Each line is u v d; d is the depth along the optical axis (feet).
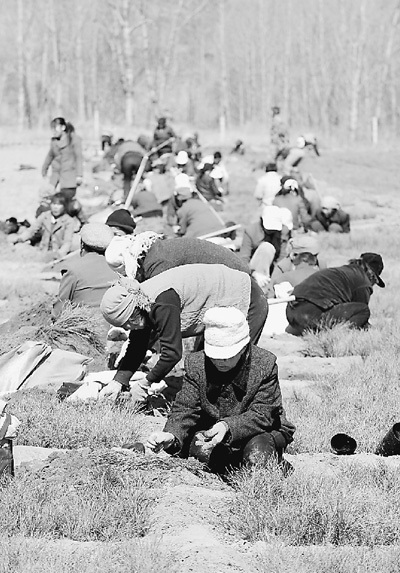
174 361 29.71
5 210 108.68
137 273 30.86
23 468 25.73
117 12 283.38
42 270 69.72
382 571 20.31
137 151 97.60
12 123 379.55
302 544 22.15
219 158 122.93
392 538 22.50
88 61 391.04
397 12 341.41
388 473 26.63
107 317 29.53
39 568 19.71
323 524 22.50
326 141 262.26
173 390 35.24
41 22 361.30
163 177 120.47
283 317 50.42
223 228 65.77
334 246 84.74
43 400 33.12
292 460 28.35
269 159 150.61
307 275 52.90
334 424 33.40
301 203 87.45
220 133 254.68
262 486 23.88
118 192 98.17
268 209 56.08
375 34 341.82
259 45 400.47
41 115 323.57
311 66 363.97
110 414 31.14
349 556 20.81
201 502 24.06
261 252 54.03
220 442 25.44
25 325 42.96
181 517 23.04
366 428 32.96
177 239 31.86
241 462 25.96
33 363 35.99
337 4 357.61
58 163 86.38
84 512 22.57
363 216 111.75
